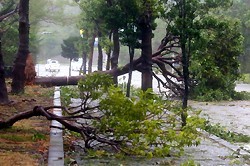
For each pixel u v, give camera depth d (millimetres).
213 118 21641
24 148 11125
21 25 24078
